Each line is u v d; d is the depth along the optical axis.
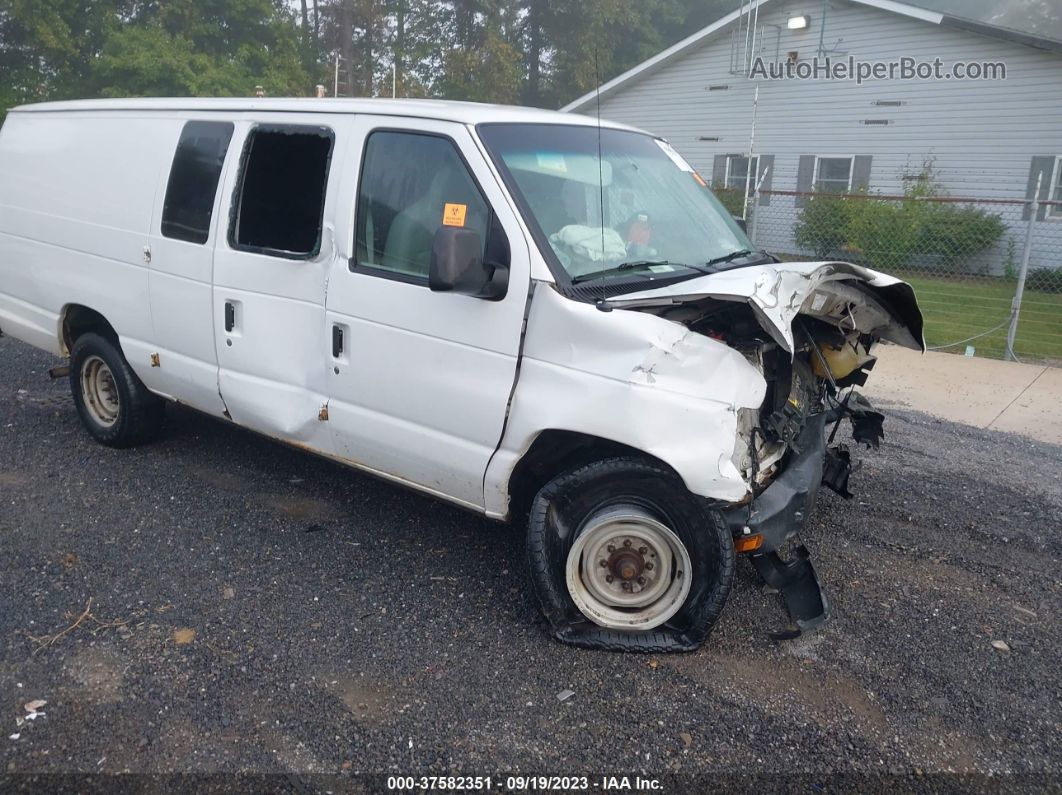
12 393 7.09
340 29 27.94
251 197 4.57
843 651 3.79
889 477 5.80
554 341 3.54
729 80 20.30
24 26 23.52
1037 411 7.77
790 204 19.72
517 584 4.27
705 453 3.32
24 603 3.96
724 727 3.28
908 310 4.43
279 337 4.46
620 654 3.71
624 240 3.97
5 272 6.21
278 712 3.29
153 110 5.21
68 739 3.11
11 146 6.16
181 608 3.97
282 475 5.53
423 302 3.88
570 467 3.80
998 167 17.41
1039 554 4.77
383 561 4.46
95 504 5.02
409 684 3.48
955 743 3.22
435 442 3.95
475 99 26.64
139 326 5.24
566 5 27.86
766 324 3.30
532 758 3.09
